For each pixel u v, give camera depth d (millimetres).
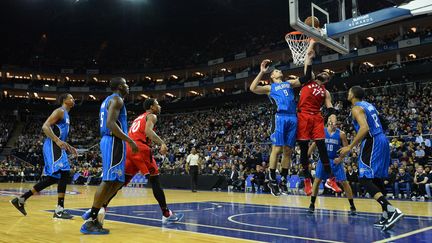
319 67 29641
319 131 5230
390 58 27594
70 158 26859
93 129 36062
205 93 38594
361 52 26531
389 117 18453
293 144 5207
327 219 5840
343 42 7250
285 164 5336
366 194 12172
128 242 3820
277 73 5449
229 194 12977
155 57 41719
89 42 43344
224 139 24125
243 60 35312
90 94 39719
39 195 11719
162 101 37125
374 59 27859
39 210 7047
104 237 4133
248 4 35656
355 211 6750
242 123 26531
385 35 29031
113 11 38938
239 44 38500
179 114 36125
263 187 14531
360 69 26109
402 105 19656
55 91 38250
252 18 38656
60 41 42750
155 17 40094
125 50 43219
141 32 42875
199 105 34969
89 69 40031
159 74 40156
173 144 26734
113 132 4215
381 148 4922
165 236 4207
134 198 10570
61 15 38438
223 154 20312
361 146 5074
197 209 7520
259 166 14742
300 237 4152
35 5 35344
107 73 40031
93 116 39438
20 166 27234
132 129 5496
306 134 5215
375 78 24484
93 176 21453
